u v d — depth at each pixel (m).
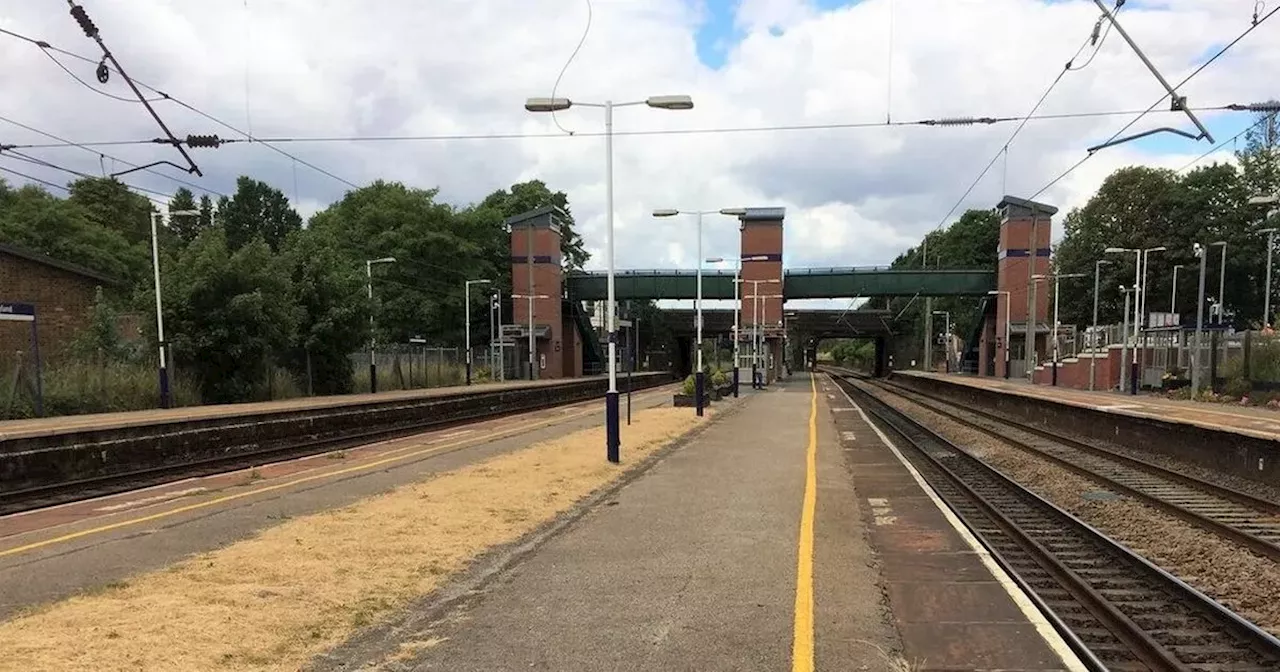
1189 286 67.00
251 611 5.83
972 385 45.59
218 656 4.93
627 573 7.01
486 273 73.38
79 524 9.56
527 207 81.38
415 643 5.25
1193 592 7.00
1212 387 31.64
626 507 10.24
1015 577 7.23
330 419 23.52
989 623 5.87
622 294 69.50
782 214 64.62
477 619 5.76
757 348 58.75
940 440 22.80
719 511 9.93
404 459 16.36
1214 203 68.25
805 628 5.54
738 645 5.22
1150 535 10.24
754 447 17.61
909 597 6.57
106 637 5.23
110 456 15.93
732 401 37.59
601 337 83.25
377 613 5.87
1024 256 61.34
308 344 34.50
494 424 28.05
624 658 4.99
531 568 7.19
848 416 30.39
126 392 24.14
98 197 65.88
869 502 11.57
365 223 68.25
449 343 67.31
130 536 8.71
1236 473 15.48
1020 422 29.02
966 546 8.59
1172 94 10.76
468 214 71.50
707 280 68.62
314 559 7.41
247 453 19.05
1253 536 9.58
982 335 68.94
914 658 5.12
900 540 8.91
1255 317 67.75
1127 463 17.34
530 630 5.52
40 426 17.09
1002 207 63.62
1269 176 68.00
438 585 6.64
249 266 29.22
